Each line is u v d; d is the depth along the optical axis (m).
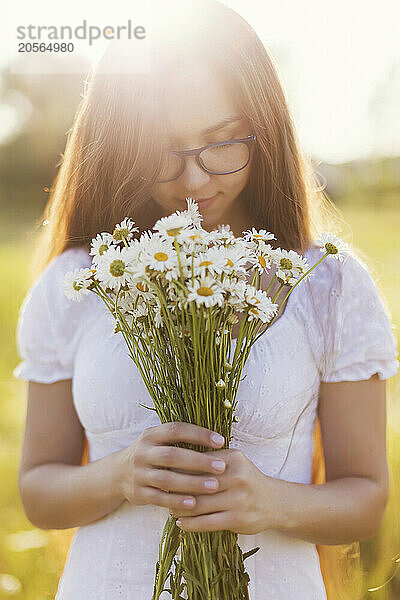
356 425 1.35
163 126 1.32
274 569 1.33
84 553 1.36
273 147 1.39
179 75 1.31
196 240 1.13
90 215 1.45
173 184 1.35
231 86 1.31
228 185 1.35
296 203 1.44
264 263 1.18
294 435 1.35
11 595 2.20
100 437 1.37
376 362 1.35
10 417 3.20
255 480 1.22
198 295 1.09
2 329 3.66
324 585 1.47
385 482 1.34
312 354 1.36
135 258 1.15
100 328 1.38
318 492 1.29
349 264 1.38
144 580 1.33
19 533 2.37
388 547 1.68
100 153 1.41
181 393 1.20
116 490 1.29
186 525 1.18
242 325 1.17
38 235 1.58
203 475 1.19
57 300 1.41
